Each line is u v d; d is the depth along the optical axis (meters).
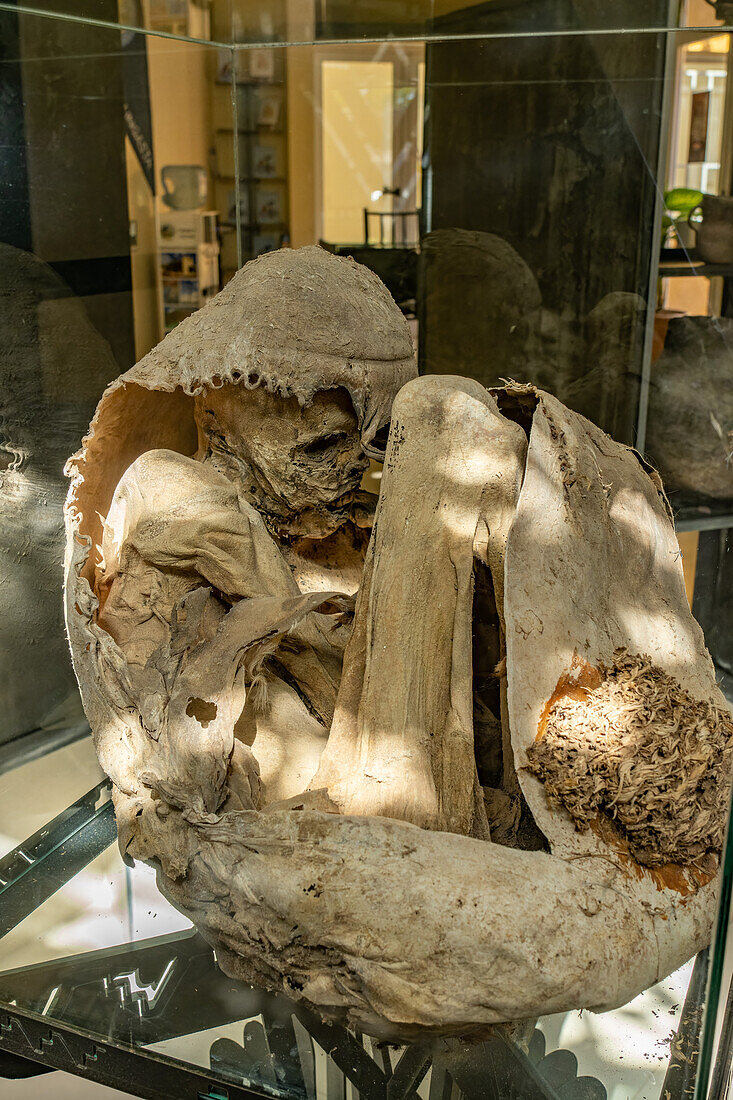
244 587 0.95
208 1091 0.86
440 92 1.25
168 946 0.98
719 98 1.13
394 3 1.22
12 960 0.98
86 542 1.00
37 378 1.22
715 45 1.12
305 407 0.98
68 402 1.28
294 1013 0.89
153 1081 0.88
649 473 1.09
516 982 0.71
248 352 0.93
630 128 1.18
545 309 1.30
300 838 0.76
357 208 1.34
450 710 0.87
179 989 0.93
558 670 0.84
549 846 0.78
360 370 0.96
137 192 1.33
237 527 0.94
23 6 1.08
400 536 0.87
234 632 0.90
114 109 1.26
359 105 1.30
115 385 0.99
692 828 0.79
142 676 0.91
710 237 1.18
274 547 0.98
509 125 1.24
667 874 0.79
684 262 1.20
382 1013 0.73
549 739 0.80
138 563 0.99
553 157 1.24
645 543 0.97
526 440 0.90
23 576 1.24
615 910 0.75
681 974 0.89
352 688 0.89
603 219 1.23
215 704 0.90
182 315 1.44
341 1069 0.87
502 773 0.96
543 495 0.87
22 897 1.06
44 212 1.19
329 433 1.00
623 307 1.25
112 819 1.18
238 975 0.81
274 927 0.76
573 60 1.18
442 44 1.23
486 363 1.36
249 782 0.88
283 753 0.94
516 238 1.29
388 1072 0.86
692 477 1.31
